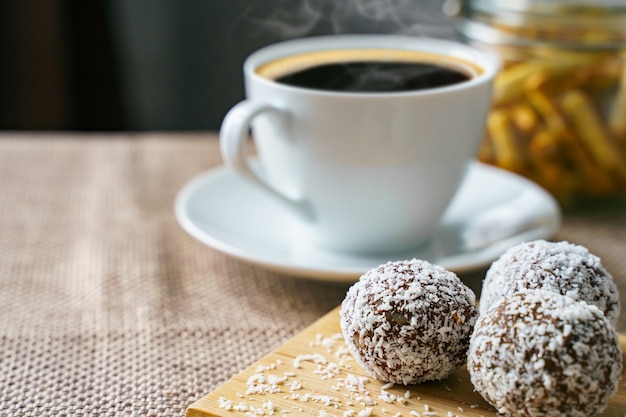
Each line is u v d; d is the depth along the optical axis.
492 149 0.50
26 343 0.38
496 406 0.32
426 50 0.47
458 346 0.33
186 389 0.35
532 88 0.48
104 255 0.44
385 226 0.43
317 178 0.42
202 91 0.83
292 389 0.33
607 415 0.32
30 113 0.84
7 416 0.34
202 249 0.45
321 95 0.41
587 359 0.31
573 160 0.49
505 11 0.49
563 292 0.34
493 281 0.35
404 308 0.33
